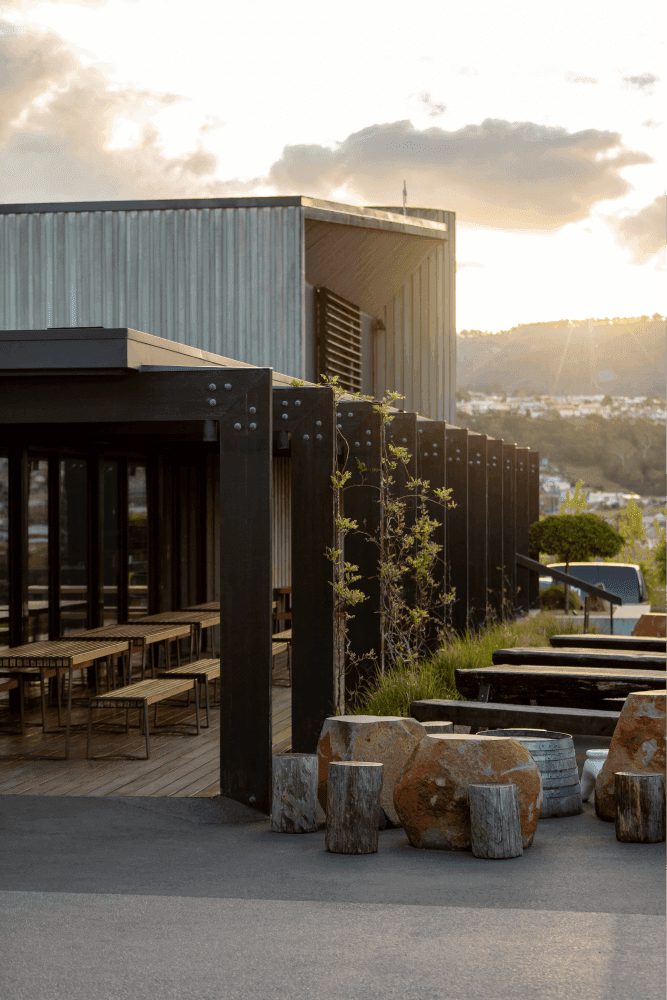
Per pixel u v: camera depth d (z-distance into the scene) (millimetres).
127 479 12836
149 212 15453
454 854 5988
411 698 9320
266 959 4078
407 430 11516
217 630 14945
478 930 4410
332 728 6930
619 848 6078
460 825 6055
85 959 4105
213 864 5715
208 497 14922
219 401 7117
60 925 4543
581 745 9359
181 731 9469
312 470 8352
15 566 10414
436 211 20969
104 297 15523
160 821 6695
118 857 5844
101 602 12148
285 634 11914
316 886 5203
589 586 18281
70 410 7188
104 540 12422
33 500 10836
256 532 7098
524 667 9398
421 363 20359
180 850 6035
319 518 8336
